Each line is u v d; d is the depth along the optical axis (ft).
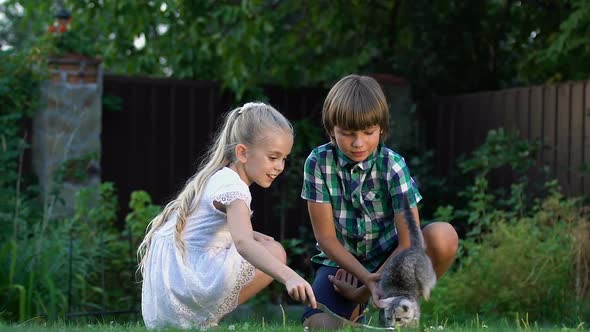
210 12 36.24
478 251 25.30
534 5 37.09
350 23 38.37
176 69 39.24
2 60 32.45
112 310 26.30
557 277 23.94
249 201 14.15
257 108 14.83
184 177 36.11
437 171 38.60
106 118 34.88
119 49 38.86
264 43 36.55
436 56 40.86
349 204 16.63
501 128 32.14
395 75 41.04
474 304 23.88
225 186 14.11
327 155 16.48
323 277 17.51
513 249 24.48
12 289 23.12
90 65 33.14
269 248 14.62
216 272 14.14
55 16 34.32
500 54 41.50
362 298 16.51
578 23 28.84
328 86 37.99
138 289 27.20
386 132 15.89
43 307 23.09
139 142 35.42
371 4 39.11
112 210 30.91
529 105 33.06
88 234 27.45
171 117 35.94
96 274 27.17
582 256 24.35
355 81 15.48
